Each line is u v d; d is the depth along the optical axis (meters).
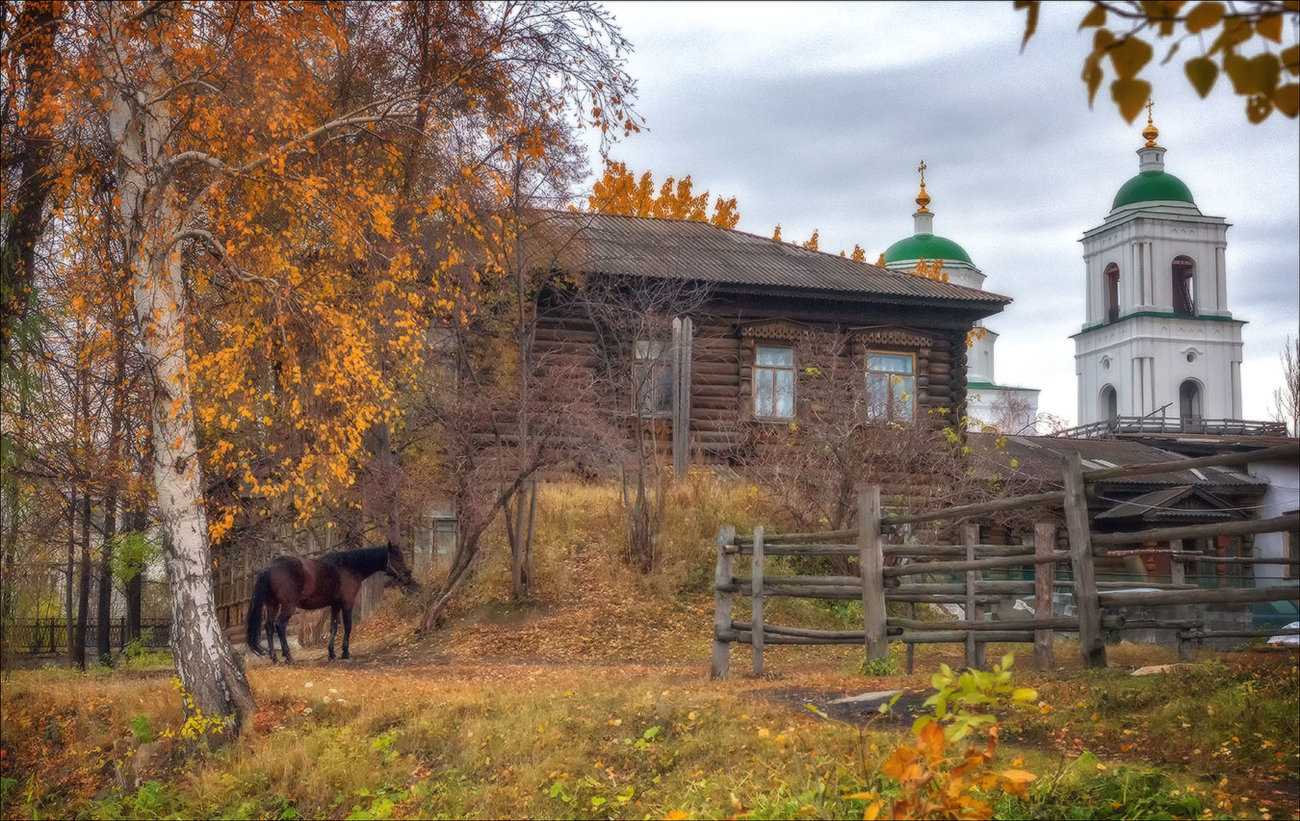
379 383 11.97
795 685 10.50
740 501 22.30
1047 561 9.70
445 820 7.94
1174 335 77.31
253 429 15.30
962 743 7.26
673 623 18.69
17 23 10.33
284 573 15.89
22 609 12.93
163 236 10.65
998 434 29.25
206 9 11.02
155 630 28.45
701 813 7.03
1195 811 5.91
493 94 13.15
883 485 22.70
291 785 9.02
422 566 20.58
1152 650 12.43
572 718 9.20
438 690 10.89
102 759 10.08
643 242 28.80
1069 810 6.18
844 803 6.68
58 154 10.96
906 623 11.54
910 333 28.31
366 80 14.45
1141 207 78.62
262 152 11.73
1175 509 27.73
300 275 12.36
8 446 10.91
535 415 19.53
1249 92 3.47
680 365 24.41
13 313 10.74
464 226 14.50
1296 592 7.23
